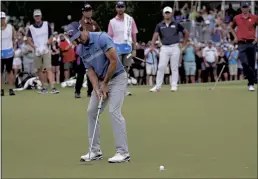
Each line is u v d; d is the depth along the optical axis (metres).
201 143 9.85
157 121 12.02
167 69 22.62
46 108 13.93
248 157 8.73
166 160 8.62
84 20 14.26
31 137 10.54
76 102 14.84
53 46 23.34
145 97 15.55
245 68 16.33
